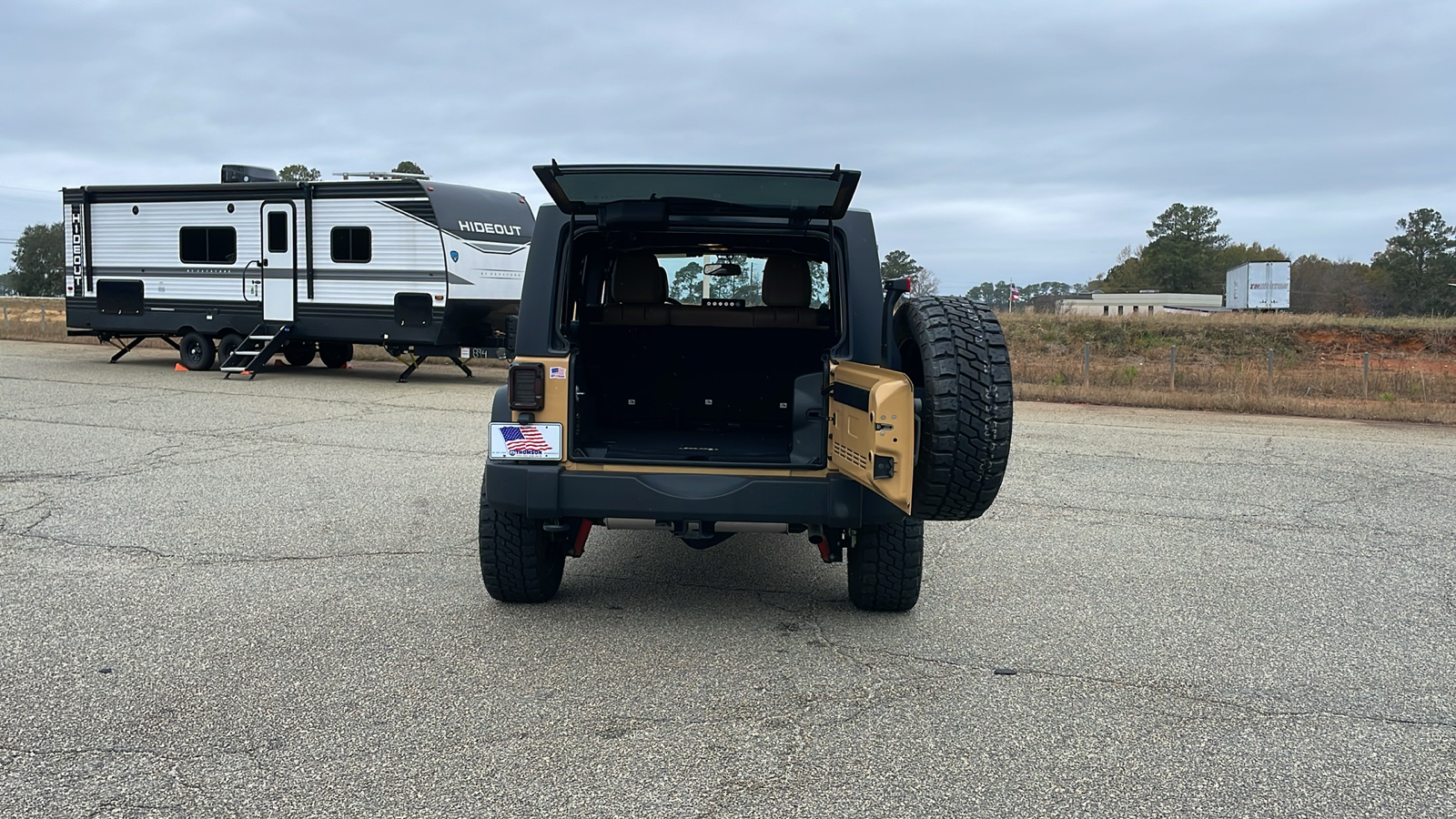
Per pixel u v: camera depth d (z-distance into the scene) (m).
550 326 4.41
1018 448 11.03
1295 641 4.64
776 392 5.80
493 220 16.02
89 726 3.42
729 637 4.54
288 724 3.47
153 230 17.08
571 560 5.94
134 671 3.95
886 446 3.70
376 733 3.42
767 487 4.27
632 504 4.30
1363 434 13.25
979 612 5.00
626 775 3.15
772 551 6.27
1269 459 10.61
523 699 3.75
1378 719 3.72
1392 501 8.23
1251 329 31.30
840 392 4.23
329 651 4.23
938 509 4.05
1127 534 6.85
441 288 15.21
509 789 3.04
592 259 5.49
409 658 4.17
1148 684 4.05
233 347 16.80
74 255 17.75
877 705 3.77
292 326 16.19
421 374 18.38
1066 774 3.21
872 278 4.49
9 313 39.12
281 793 2.98
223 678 3.89
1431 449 11.79
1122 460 10.24
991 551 6.30
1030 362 25.52
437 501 7.33
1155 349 30.48
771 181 3.99
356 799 2.96
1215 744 3.47
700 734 3.47
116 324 17.59
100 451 9.24
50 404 12.73
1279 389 19.09
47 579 5.21
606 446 4.95
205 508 6.98
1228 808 3.01
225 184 16.39
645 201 4.35
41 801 2.90
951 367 3.86
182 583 5.18
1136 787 3.13
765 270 5.68
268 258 16.22
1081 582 5.61
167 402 13.12
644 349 5.73
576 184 4.10
